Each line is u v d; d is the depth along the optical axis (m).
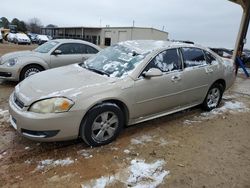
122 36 51.16
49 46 7.63
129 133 4.28
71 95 3.38
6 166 3.19
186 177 3.18
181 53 4.73
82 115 3.42
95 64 4.51
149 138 4.15
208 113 5.51
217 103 5.79
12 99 3.69
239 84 9.84
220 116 5.41
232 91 8.27
